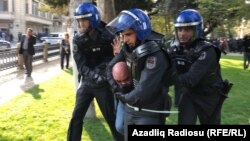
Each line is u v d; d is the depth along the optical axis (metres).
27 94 8.84
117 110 3.78
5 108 7.20
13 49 14.24
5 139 5.27
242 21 10.98
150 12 18.48
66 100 8.08
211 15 10.75
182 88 3.55
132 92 3.05
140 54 2.97
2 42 34.38
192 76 3.42
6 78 11.92
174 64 3.35
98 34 4.18
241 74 15.75
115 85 3.34
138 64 3.02
